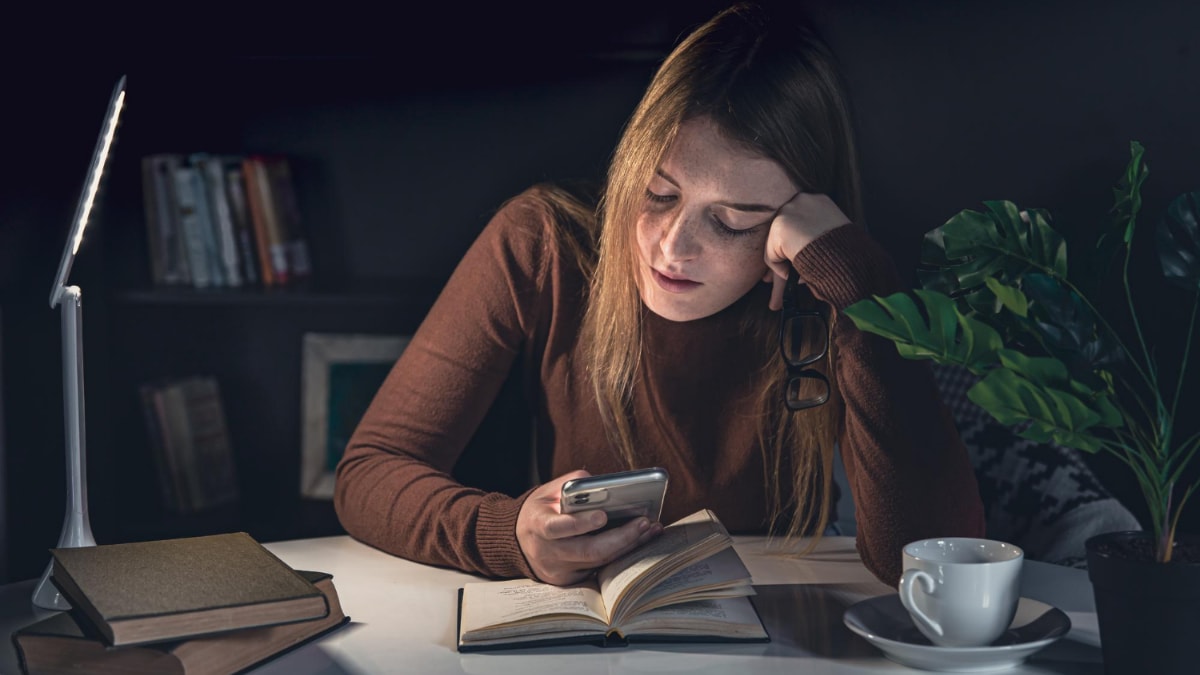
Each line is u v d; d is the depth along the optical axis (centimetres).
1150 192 219
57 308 233
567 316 175
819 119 163
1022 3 221
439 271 248
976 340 97
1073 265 110
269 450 252
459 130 244
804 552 152
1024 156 224
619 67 239
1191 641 94
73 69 231
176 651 98
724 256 166
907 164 228
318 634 117
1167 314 217
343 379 243
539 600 119
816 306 164
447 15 228
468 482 244
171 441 236
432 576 140
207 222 233
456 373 169
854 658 110
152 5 231
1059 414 95
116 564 112
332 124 245
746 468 174
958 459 140
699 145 163
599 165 241
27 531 232
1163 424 100
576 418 177
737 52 163
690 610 116
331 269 249
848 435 145
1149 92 218
